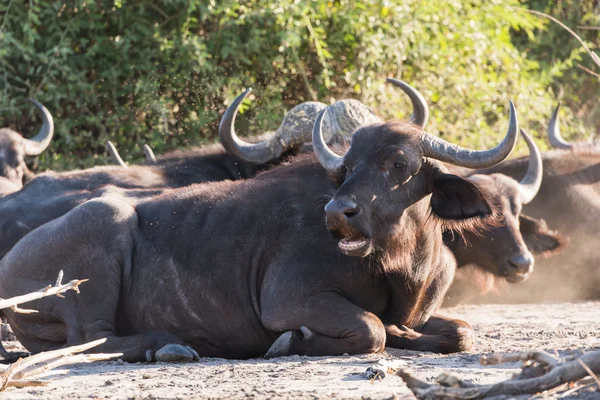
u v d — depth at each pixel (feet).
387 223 68.23
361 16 171.01
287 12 164.86
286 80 175.73
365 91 176.14
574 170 128.67
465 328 74.69
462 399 44.60
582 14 229.66
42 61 164.35
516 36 229.66
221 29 170.71
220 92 173.47
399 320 75.72
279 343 71.97
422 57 181.27
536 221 114.32
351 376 60.03
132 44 171.94
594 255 124.36
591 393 46.55
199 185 81.82
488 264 104.83
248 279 75.61
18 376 55.67
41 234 77.36
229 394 53.93
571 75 226.38
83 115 171.53
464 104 188.65
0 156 137.28
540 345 78.95
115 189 83.87
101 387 57.82
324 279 72.59
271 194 77.46
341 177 71.05
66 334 76.79
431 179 70.28
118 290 76.02
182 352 70.64
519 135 187.83
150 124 172.45
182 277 76.02
